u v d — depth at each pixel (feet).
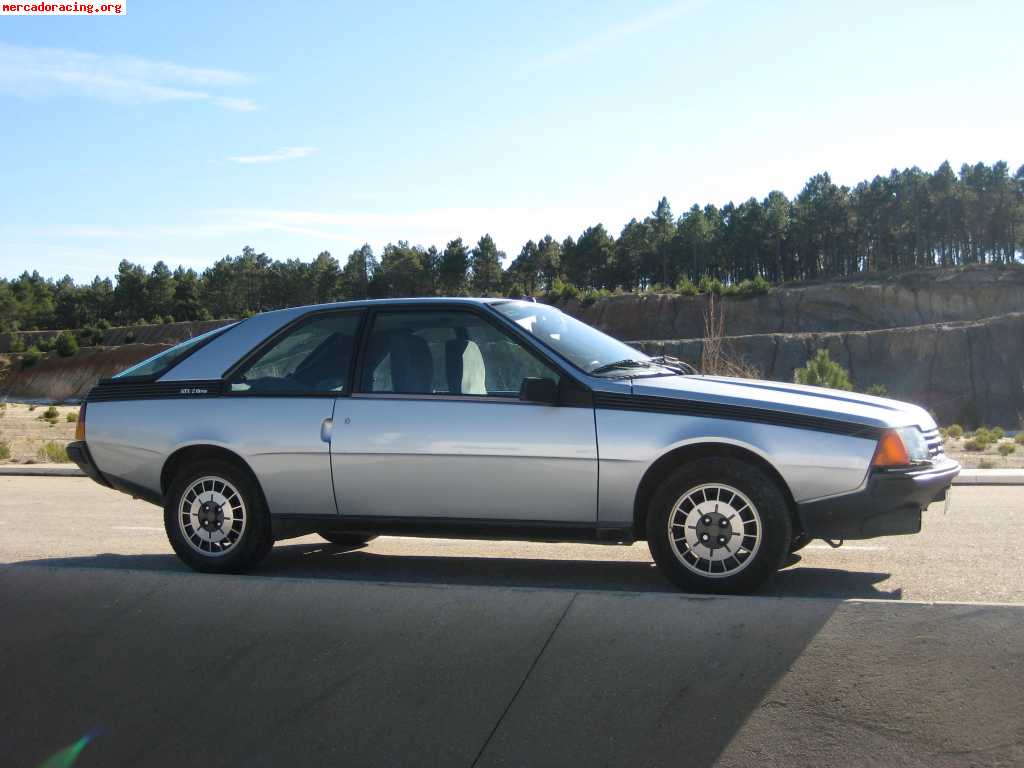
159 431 19.63
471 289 498.28
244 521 19.06
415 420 17.90
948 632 12.59
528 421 17.26
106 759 13.28
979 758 10.88
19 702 14.37
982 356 190.29
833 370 60.39
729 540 16.28
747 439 16.21
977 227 466.70
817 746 11.32
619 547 23.81
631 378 17.74
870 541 23.93
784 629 13.05
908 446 16.20
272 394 19.16
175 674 14.26
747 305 310.24
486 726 12.40
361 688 13.34
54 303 579.07
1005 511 29.68
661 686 12.47
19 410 166.50
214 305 524.93
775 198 512.22
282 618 14.82
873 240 489.67
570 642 13.38
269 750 12.80
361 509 18.38
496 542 24.77
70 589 16.30
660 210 508.94
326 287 508.53
